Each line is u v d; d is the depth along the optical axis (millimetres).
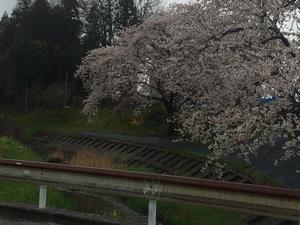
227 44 15719
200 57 16734
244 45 15594
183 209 13117
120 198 15789
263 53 14445
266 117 12891
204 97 16578
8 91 58219
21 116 55188
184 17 19516
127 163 24641
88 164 23062
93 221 9422
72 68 57188
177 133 29203
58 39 65125
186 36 17422
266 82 13062
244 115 13523
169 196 9227
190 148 23938
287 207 8016
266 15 15273
